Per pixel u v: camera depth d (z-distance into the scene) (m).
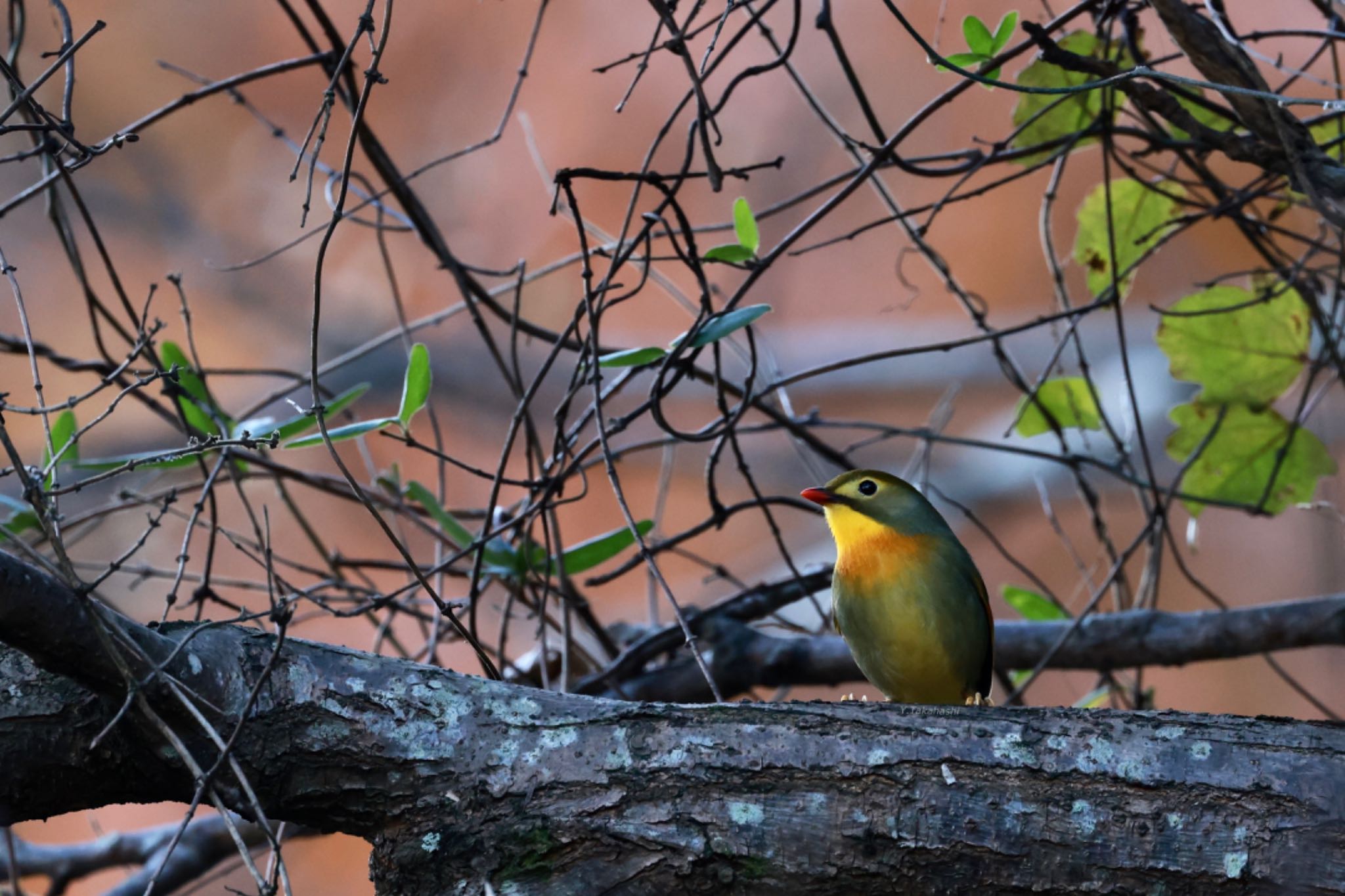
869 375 20.30
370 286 20.52
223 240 20.31
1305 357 9.48
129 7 19.59
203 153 20.23
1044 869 5.33
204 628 5.56
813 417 8.96
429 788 5.57
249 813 5.61
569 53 19.80
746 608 10.38
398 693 5.69
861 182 7.26
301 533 18.34
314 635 17.92
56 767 5.46
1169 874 5.27
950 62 7.27
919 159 7.80
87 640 5.26
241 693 5.57
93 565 8.74
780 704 5.71
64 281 19.55
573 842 5.43
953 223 19.88
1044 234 9.02
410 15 19.75
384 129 20.05
